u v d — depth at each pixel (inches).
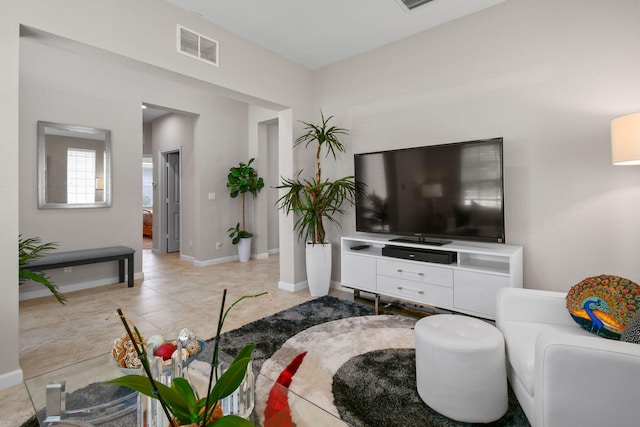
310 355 91.2
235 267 212.8
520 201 109.3
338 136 156.6
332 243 161.2
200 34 117.3
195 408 38.6
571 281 101.0
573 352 48.0
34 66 148.3
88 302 140.3
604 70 95.6
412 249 121.2
